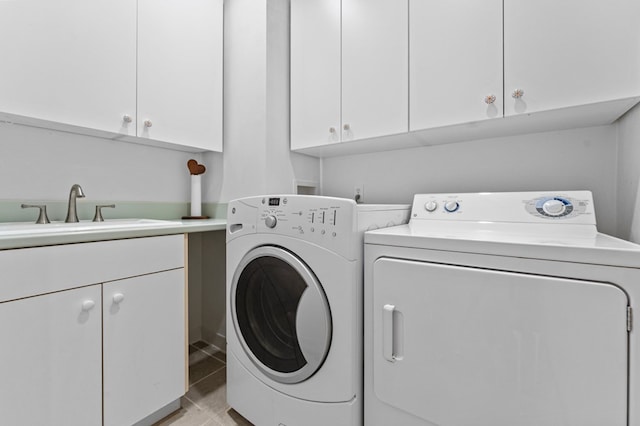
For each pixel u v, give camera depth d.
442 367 0.85
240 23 1.78
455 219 1.25
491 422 0.78
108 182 1.60
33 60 1.15
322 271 1.01
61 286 0.95
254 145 1.70
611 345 0.66
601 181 1.20
